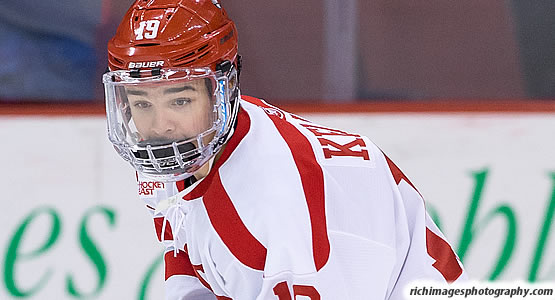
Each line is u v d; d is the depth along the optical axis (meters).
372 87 10.73
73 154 10.38
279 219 4.91
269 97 10.86
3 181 10.39
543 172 10.02
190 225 5.52
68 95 10.80
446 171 10.12
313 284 5.00
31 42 10.67
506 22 10.52
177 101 5.02
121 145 5.23
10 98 10.73
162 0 5.21
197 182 5.35
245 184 5.10
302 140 5.41
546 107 10.03
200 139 5.07
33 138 10.39
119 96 5.17
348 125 10.24
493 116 10.03
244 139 5.26
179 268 6.64
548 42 10.53
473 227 10.09
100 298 10.32
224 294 5.79
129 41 5.07
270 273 4.92
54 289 10.34
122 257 10.30
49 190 10.39
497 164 10.06
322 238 5.06
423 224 5.96
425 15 10.56
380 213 5.54
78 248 10.34
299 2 10.59
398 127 10.17
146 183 6.20
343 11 10.59
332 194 5.23
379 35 10.62
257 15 10.70
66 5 10.65
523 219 10.03
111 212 10.34
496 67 10.62
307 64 10.74
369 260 5.39
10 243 10.36
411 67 10.66
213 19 5.18
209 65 5.07
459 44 10.60
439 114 10.10
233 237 5.13
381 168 5.73
